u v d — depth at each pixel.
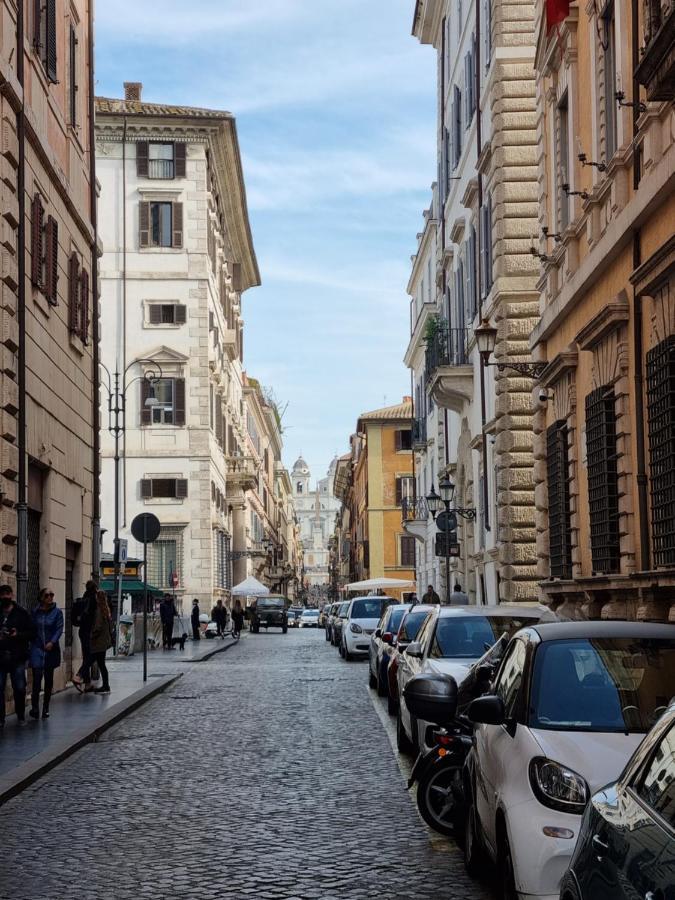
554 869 5.90
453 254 36.22
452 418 38.69
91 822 10.45
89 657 23.20
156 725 18.05
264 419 106.12
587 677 7.16
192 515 56.56
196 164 57.12
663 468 14.76
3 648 17.62
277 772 13.12
